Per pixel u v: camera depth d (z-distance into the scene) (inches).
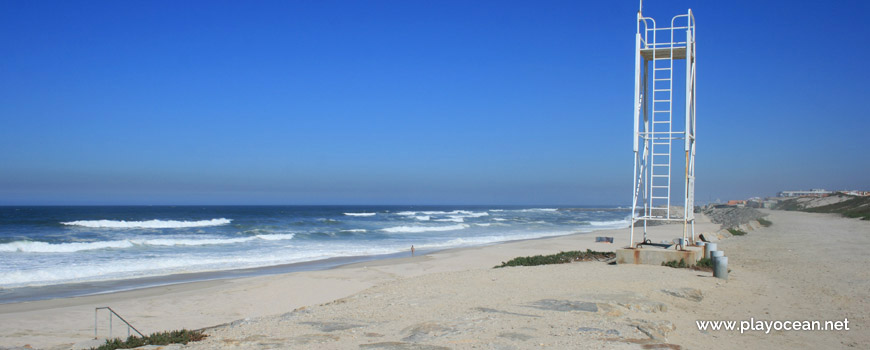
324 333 274.7
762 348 262.2
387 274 760.3
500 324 272.4
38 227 1822.1
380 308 345.1
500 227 2331.4
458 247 1282.0
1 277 739.4
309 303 565.9
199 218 2925.7
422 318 301.6
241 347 251.3
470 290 400.2
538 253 1066.7
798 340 278.4
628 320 285.6
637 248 571.8
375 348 230.5
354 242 1401.3
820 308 358.0
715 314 336.8
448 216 3511.3
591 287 400.5
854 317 331.9
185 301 573.6
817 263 602.2
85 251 1058.1
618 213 5142.7
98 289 665.0
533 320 281.6
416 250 1191.6
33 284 697.0
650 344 235.3
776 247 825.5
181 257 997.8
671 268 523.8
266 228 1910.7
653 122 614.2
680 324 300.8
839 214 2404.0
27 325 469.7
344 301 400.8
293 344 249.8
